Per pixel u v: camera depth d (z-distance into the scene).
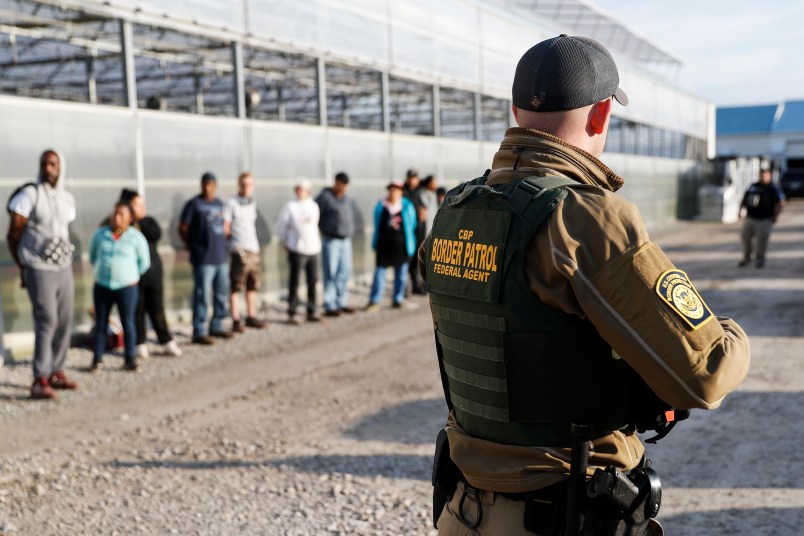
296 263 10.12
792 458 4.64
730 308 10.23
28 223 6.39
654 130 30.12
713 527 3.72
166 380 7.24
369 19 13.63
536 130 1.66
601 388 1.53
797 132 55.91
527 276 1.53
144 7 9.43
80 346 8.61
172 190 9.84
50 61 16.83
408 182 12.55
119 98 23.94
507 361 1.57
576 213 1.50
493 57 17.94
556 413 1.54
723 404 5.90
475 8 17.14
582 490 1.52
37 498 4.34
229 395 6.64
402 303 11.49
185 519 4.03
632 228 1.47
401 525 3.89
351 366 7.68
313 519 3.99
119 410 6.21
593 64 1.62
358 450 5.09
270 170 11.49
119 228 7.45
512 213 1.58
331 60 12.84
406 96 22.25
